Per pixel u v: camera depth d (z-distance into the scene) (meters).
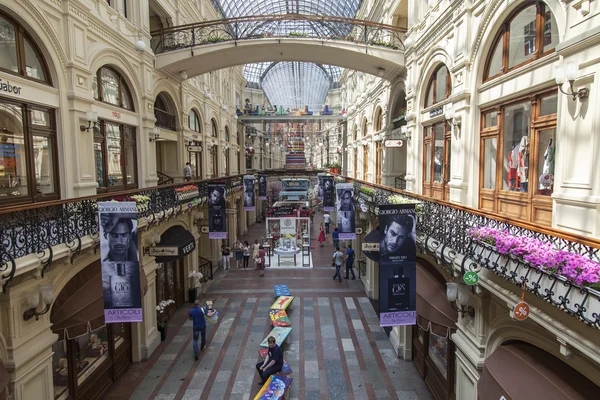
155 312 9.48
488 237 4.11
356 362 8.63
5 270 4.20
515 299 3.77
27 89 6.04
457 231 5.20
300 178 35.62
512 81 5.28
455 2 6.92
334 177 22.88
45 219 5.16
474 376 5.02
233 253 20.02
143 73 10.66
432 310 5.96
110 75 9.18
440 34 8.00
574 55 3.90
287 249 17.86
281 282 14.85
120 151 9.62
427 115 9.05
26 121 6.15
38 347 5.08
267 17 12.43
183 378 8.00
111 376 7.75
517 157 5.35
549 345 3.68
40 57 6.54
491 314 4.83
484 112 6.27
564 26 4.12
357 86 21.09
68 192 7.07
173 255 8.96
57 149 6.90
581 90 3.81
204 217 14.54
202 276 13.50
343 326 10.62
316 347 9.37
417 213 6.86
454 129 7.17
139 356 8.73
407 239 5.71
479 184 6.45
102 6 8.44
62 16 6.95
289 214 21.45
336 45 11.74
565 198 4.05
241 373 8.19
